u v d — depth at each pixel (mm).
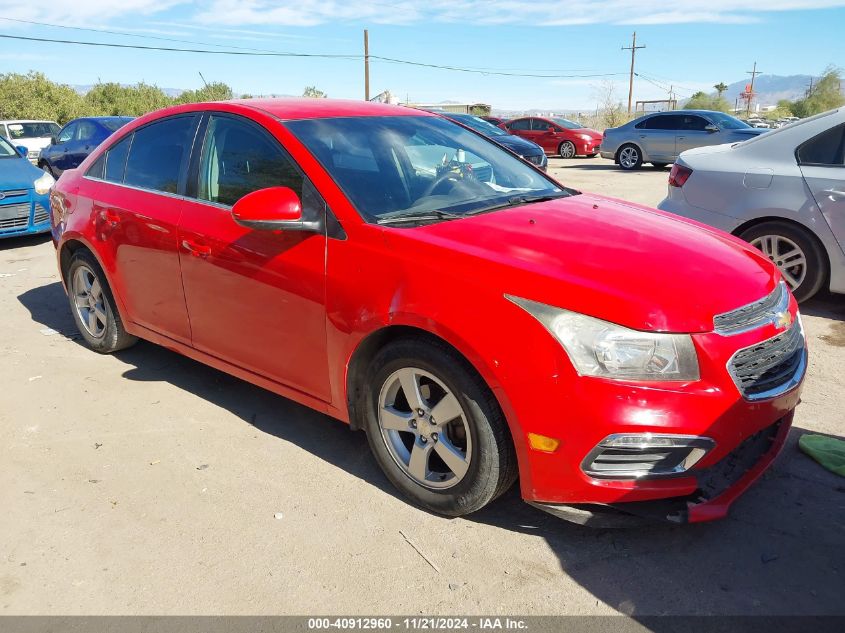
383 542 2725
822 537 2691
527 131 22906
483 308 2494
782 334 2658
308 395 3230
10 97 37844
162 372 4438
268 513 2930
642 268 2580
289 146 3248
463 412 2623
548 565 2578
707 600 2383
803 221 5039
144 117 4230
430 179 3375
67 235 4477
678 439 2334
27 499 3064
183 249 3607
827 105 66438
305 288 3039
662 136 17594
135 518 2912
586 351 2352
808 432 3490
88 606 2422
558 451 2416
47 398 4070
